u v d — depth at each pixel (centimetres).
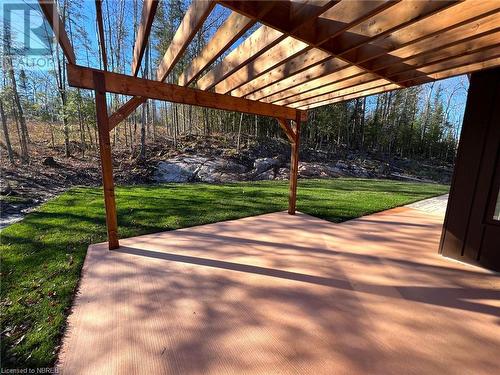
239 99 416
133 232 414
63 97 1044
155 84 331
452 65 272
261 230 438
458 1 148
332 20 191
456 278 290
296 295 247
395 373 164
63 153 1091
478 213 318
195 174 1093
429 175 1786
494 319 220
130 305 226
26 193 673
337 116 1764
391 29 186
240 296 243
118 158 1138
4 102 920
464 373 166
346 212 579
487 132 308
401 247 379
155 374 160
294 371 164
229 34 208
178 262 310
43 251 331
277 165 1320
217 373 161
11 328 195
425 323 212
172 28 1220
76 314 213
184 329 198
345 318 216
